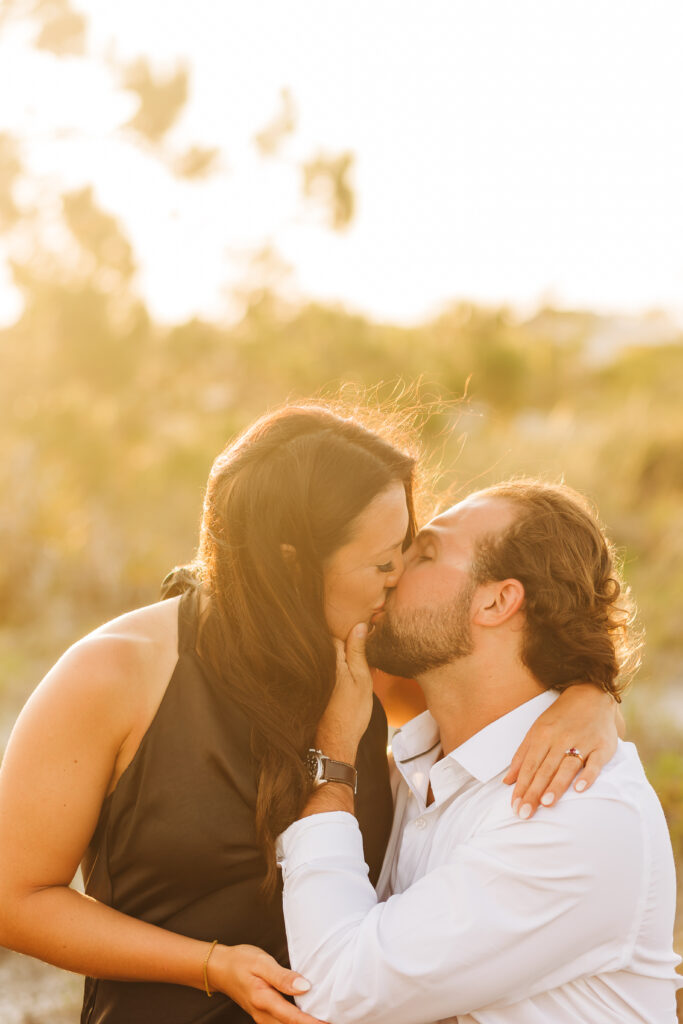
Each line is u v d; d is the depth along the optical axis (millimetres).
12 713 5113
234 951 1715
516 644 1896
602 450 9703
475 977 1689
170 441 10359
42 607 6770
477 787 1874
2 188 10852
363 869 1789
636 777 1797
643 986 1797
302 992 1698
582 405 13734
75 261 11672
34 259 11430
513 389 13125
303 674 1788
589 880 1690
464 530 1918
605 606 1955
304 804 1790
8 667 5727
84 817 1704
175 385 12227
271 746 1767
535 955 1699
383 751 2068
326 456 1779
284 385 12398
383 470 1799
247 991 1690
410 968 1676
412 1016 1708
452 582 1882
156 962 1696
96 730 1697
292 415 1857
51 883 1705
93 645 1752
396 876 1992
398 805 2098
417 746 2074
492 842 1724
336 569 1803
